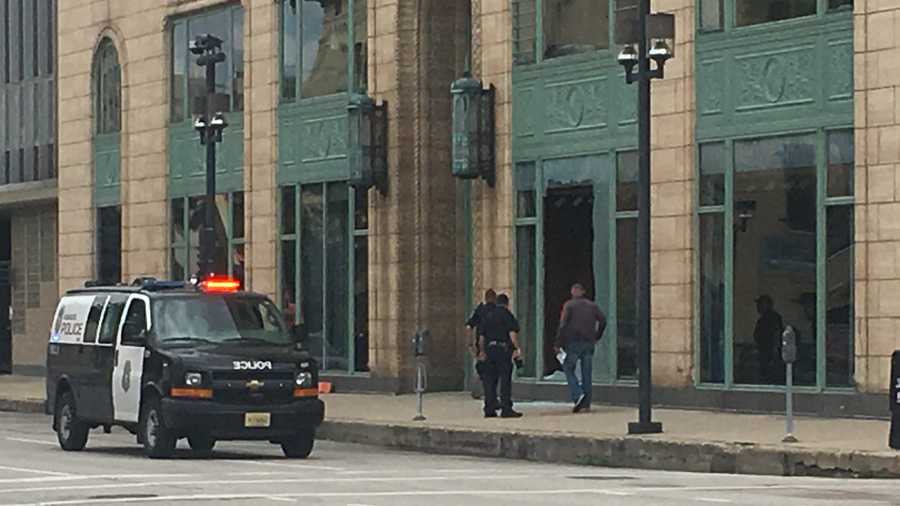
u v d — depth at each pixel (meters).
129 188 42.41
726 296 27.30
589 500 16.83
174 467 21.91
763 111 26.75
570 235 30.27
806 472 20.88
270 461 23.42
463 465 22.95
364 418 28.50
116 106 43.19
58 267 45.88
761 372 26.81
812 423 24.70
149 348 23.81
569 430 24.77
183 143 40.62
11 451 25.61
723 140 27.39
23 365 48.69
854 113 25.31
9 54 49.50
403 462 23.48
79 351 25.66
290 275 37.09
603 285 29.53
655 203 28.45
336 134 35.69
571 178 30.23
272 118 37.47
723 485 19.03
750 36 26.97
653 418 26.23
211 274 33.31
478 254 31.98
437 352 34.22
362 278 35.06
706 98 27.67
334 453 25.56
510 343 27.80
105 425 25.34
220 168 39.22
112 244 43.38
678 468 22.31
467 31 34.59
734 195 27.20
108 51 43.53
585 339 27.95
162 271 41.19
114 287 25.58
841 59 25.64
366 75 34.91
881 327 24.94
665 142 28.27
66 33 44.97
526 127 31.11
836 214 25.72
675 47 28.06
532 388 30.97
